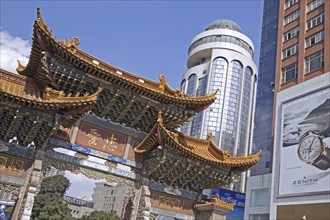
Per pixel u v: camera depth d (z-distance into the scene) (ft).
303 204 163.53
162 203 84.64
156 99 82.99
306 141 173.47
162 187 85.56
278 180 182.60
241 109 449.89
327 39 193.88
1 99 61.77
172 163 80.28
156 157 79.05
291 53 221.05
